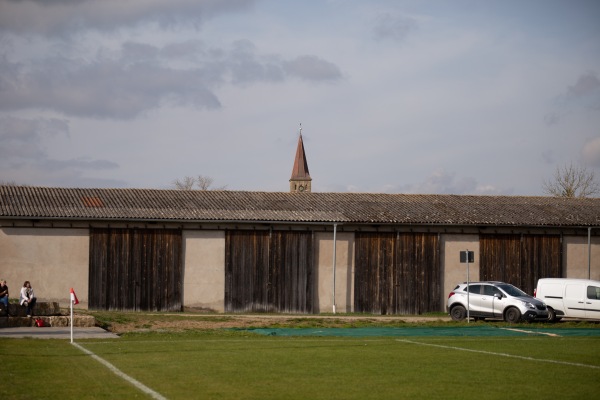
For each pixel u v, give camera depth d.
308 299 43.25
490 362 19.20
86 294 40.38
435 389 14.70
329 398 13.56
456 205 48.62
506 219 46.34
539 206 49.91
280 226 43.06
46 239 40.00
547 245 47.00
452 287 45.44
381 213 45.34
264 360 19.20
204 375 16.31
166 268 41.50
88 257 40.50
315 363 18.66
